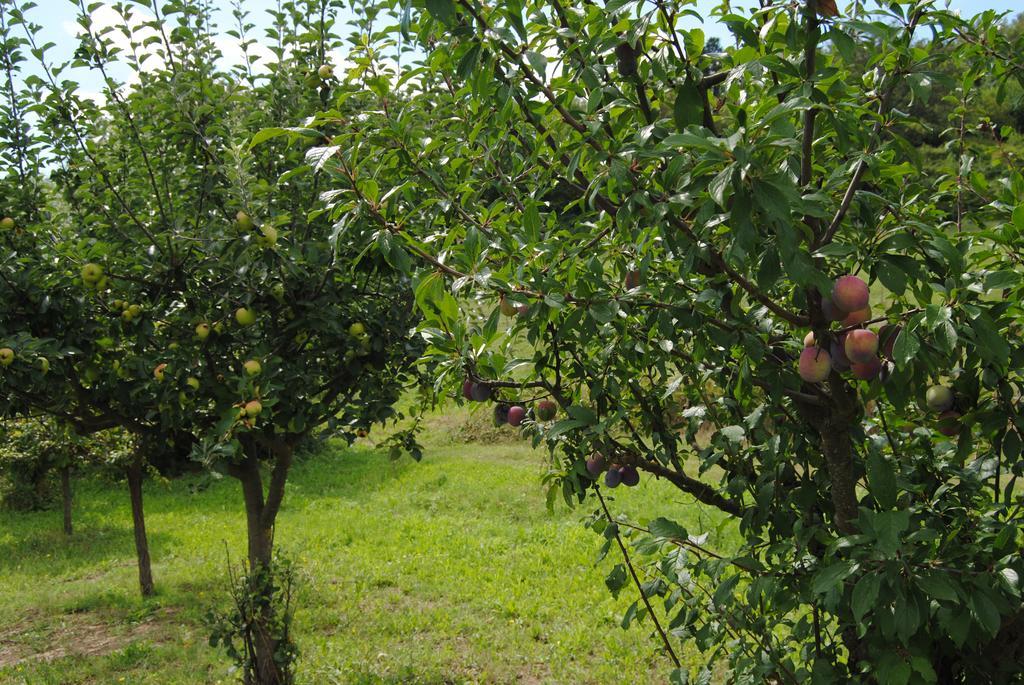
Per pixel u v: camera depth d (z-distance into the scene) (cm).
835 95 186
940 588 184
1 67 484
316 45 521
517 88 215
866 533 193
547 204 273
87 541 1029
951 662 255
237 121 504
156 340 475
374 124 268
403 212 291
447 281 231
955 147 305
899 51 195
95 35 465
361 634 657
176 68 499
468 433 1563
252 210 432
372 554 891
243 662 509
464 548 893
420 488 1221
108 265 458
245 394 436
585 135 209
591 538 888
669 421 329
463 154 291
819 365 189
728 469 295
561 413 271
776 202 152
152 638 675
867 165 192
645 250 217
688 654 562
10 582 862
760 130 179
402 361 509
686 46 212
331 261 469
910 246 177
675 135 154
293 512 1120
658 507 930
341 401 514
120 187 483
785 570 232
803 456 264
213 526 1092
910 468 263
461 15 205
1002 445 228
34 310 454
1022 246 215
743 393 275
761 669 246
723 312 226
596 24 209
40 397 487
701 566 246
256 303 471
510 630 649
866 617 212
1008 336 226
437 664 588
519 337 284
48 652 655
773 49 192
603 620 658
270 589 522
